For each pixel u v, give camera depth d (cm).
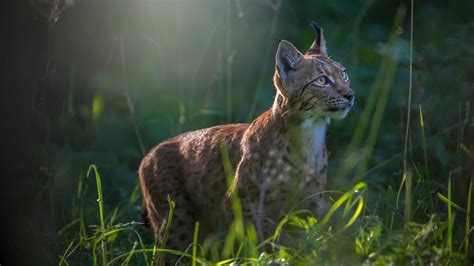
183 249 1272
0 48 1056
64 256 1111
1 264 1081
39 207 1130
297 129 1166
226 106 1881
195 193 1274
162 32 2072
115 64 2025
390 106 1777
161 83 2030
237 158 1215
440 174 1311
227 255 1096
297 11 2303
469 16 2209
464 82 1520
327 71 1181
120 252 1186
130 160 1714
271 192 1170
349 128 1717
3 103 1069
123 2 1998
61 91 1891
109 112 1938
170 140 1338
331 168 1522
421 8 2328
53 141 1719
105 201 1458
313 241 1017
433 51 1745
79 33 1948
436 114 1447
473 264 996
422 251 974
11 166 1084
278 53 1166
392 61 1714
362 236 1008
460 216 1109
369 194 1267
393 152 1523
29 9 1070
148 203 1312
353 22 2288
